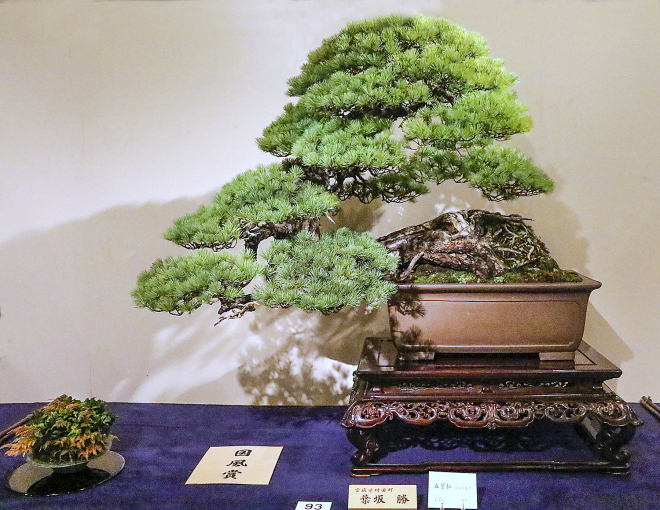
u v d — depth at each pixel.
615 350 2.71
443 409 2.09
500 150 2.19
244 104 2.69
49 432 2.11
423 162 2.21
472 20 2.58
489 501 1.97
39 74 2.72
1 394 2.91
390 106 2.05
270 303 1.88
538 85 2.59
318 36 2.64
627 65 2.55
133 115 2.72
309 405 2.83
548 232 2.66
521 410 2.07
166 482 2.14
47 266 2.82
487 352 2.21
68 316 2.85
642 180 2.60
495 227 2.33
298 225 2.20
